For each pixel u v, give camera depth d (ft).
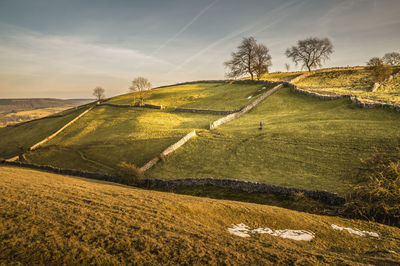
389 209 48.70
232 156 105.70
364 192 57.36
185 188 83.05
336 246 36.04
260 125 131.54
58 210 35.06
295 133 113.19
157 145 134.10
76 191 49.85
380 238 39.75
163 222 35.17
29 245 24.57
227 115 164.66
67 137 200.95
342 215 52.54
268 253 28.48
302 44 297.74
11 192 43.39
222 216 43.75
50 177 75.46
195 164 105.60
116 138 164.45
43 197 41.83
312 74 274.57
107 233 29.14
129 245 26.86
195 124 164.35
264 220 44.14
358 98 136.26
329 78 245.24
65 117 275.59
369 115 115.55
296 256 28.35
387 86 181.88
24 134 252.21
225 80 322.14
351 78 228.84
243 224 41.55
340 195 59.57
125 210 38.55
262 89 225.56
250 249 29.25
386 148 81.20
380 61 196.75
